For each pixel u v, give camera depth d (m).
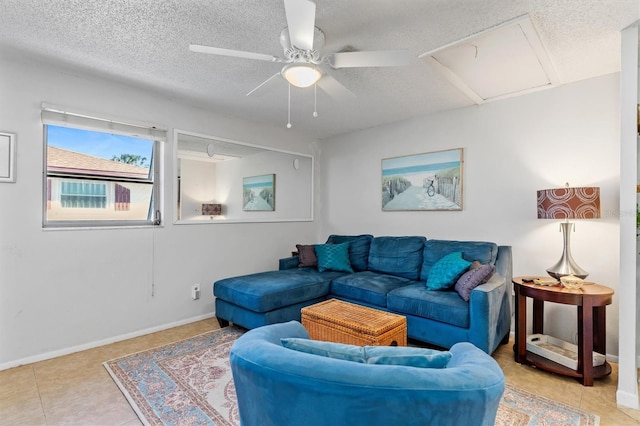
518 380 2.21
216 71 2.63
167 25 1.98
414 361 0.96
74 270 2.68
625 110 1.95
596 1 1.73
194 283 3.45
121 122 2.92
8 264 2.38
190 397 1.98
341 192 4.65
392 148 4.04
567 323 2.77
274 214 4.32
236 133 3.87
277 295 2.85
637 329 2.15
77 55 2.36
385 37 2.09
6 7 1.79
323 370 0.84
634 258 1.91
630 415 1.81
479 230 3.31
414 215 3.83
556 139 2.86
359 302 3.08
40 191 2.53
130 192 3.08
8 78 2.39
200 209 3.55
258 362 0.93
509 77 2.67
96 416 1.79
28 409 1.85
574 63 2.44
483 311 2.27
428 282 2.84
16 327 2.40
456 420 0.80
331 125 4.18
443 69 2.52
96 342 2.77
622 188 1.95
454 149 3.49
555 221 2.86
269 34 2.08
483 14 1.85
